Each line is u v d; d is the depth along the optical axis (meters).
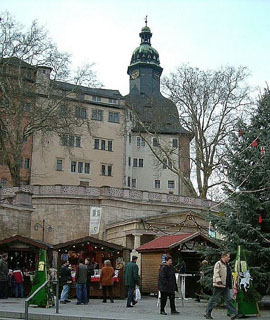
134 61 89.25
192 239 27.36
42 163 70.25
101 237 43.91
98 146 75.12
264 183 20.38
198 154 50.56
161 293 17.05
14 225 33.84
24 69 49.59
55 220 44.47
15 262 27.12
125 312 17.75
